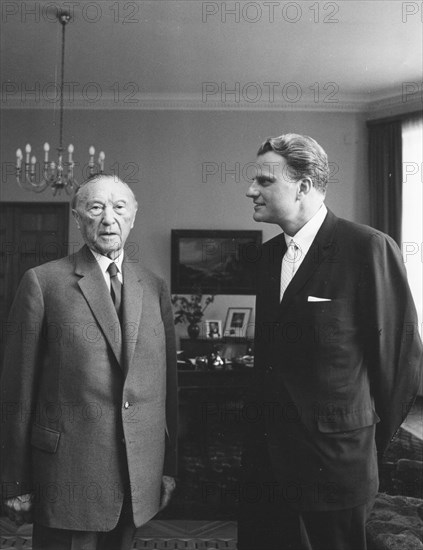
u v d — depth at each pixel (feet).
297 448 5.75
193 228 23.29
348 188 23.18
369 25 16.28
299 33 16.85
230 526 10.07
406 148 22.17
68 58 18.90
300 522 6.45
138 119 23.36
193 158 23.40
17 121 23.30
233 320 22.44
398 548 6.66
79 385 5.60
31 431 5.76
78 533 5.58
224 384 16.94
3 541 9.20
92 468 5.54
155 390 5.96
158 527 9.99
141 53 18.44
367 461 5.74
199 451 14.25
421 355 5.92
